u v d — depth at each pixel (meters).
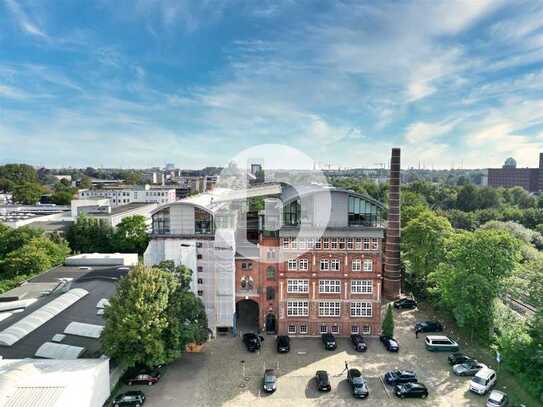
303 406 43.16
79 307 56.81
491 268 57.94
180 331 48.66
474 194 170.38
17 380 35.62
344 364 52.19
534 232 108.94
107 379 42.53
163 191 192.88
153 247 59.97
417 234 78.62
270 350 55.84
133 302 46.03
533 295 49.38
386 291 77.50
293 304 60.41
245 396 44.84
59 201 195.50
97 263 85.69
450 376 49.47
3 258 93.75
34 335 48.03
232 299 60.09
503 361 48.34
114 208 147.62
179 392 45.38
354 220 60.56
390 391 46.19
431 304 74.00
